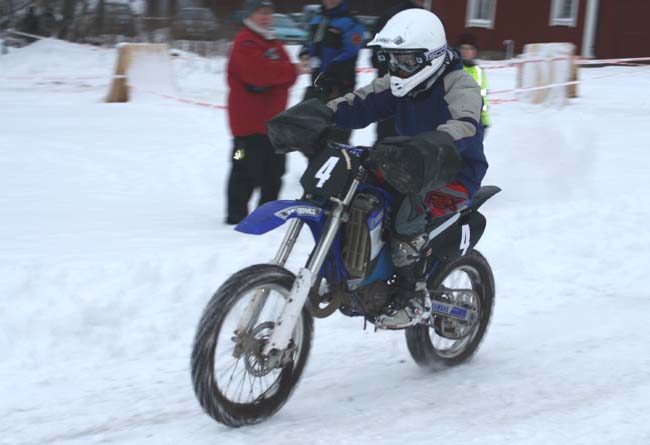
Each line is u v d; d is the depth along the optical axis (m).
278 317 3.70
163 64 16.27
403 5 7.85
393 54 3.97
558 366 4.70
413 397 4.23
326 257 3.83
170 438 3.66
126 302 5.31
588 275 6.44
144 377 4.43
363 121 4.36
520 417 3.98
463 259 4.61
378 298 4.11
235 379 3.98
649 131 13.35
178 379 4.42
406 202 3.99
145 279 5.74
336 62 7.89
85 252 6.43
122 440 3.64
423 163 3.54
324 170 3.76
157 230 7.27
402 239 4.01
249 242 6.80
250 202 8.31
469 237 4.48
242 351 3.66
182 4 27.62
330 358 4.81
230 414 3.66
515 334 5.25
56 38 23.67
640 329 5.33
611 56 25.02
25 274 5.61
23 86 17.45
